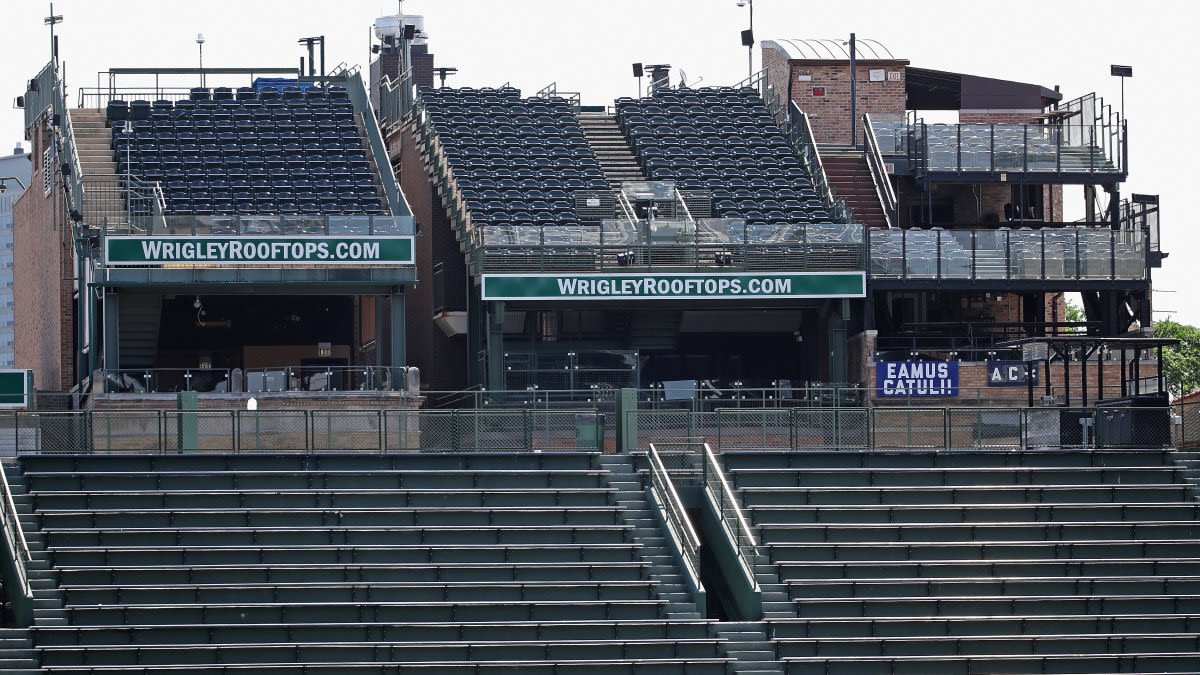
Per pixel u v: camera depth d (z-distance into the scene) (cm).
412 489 6081
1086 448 6562
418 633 5566
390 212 8375
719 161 8981
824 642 5681
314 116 9156
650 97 9625
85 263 7688
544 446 6438
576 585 5772
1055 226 8806
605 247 7794
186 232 7475
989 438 6600
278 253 7512
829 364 7981
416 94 9375
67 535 5750
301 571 5716
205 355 8794
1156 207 8250
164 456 6050
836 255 7881
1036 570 6034
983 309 8650
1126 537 6203
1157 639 5812
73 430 6141
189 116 8994
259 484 6031
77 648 5341
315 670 5381
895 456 6444
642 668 5525
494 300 7706
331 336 8919
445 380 8556
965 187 9125
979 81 9700
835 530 6122
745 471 6312
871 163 8919
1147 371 8069
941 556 6084
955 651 5725
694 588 5803
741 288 7819
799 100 9356
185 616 5525
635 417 6488
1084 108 8844
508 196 8388
